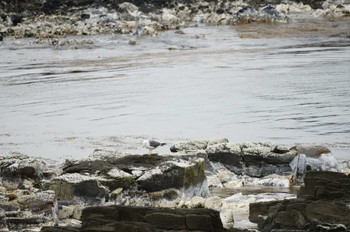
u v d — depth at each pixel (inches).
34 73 5669.3
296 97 4296.3
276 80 4923.7
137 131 3526.1
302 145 3053.6
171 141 3270.2
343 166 2691.9
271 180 2549.2
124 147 3166.8
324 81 4815.5
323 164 2581.2
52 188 2266.2
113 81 5147.6
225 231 1728.6
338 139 3228.3
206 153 2610.7
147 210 1717.5
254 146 2650.1
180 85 4884.4
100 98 4498.0
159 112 3998.5
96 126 3683.6
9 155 2647.6
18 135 3511.3
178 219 1692.9
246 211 2149.4
